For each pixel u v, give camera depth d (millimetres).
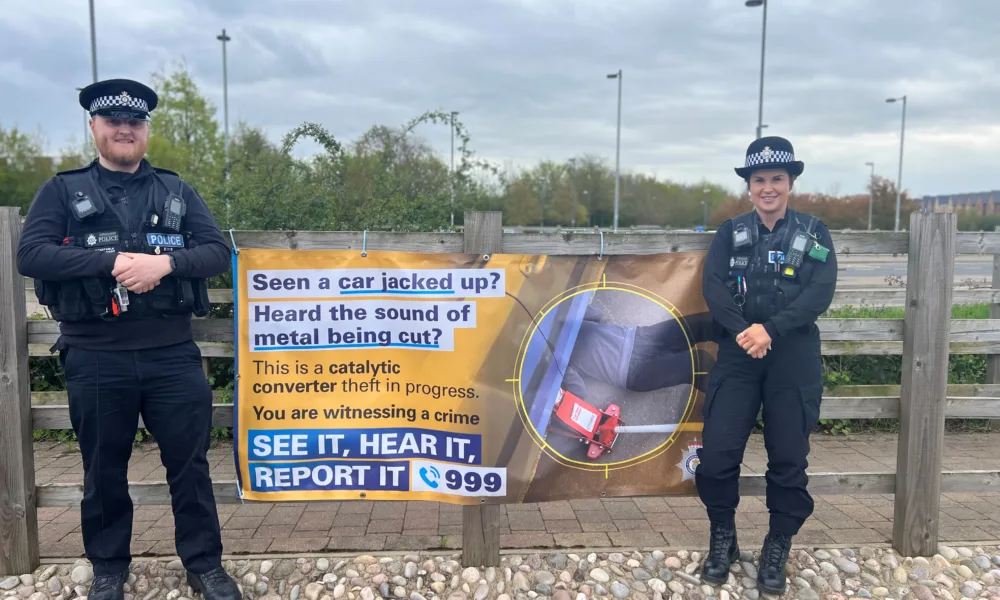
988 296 5750
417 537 3754
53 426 3391
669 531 3848
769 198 3098
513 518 4027
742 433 3188
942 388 3469
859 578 3418
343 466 3402
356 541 3703
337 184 6633
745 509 4191
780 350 3107
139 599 3172
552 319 3383
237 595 3086
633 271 3410
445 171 8117
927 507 3533
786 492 3174
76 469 4883
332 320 3334
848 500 4355
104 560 3049
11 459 3270
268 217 5961
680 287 3428
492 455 3393
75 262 2660
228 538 3734
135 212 2832
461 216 7656
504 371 3379
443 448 3395
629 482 3488
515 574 3387
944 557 3578
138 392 2918
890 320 3619
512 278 3357
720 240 3205
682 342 3447
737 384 3195
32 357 5625
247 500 3395
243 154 7355
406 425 3391
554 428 3416
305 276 3311
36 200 2766
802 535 3826
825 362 5988
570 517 4047
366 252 3312
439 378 3365
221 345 5035
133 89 2836
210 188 7039
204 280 3045
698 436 3496
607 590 3293
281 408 3359
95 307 2736
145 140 2910
